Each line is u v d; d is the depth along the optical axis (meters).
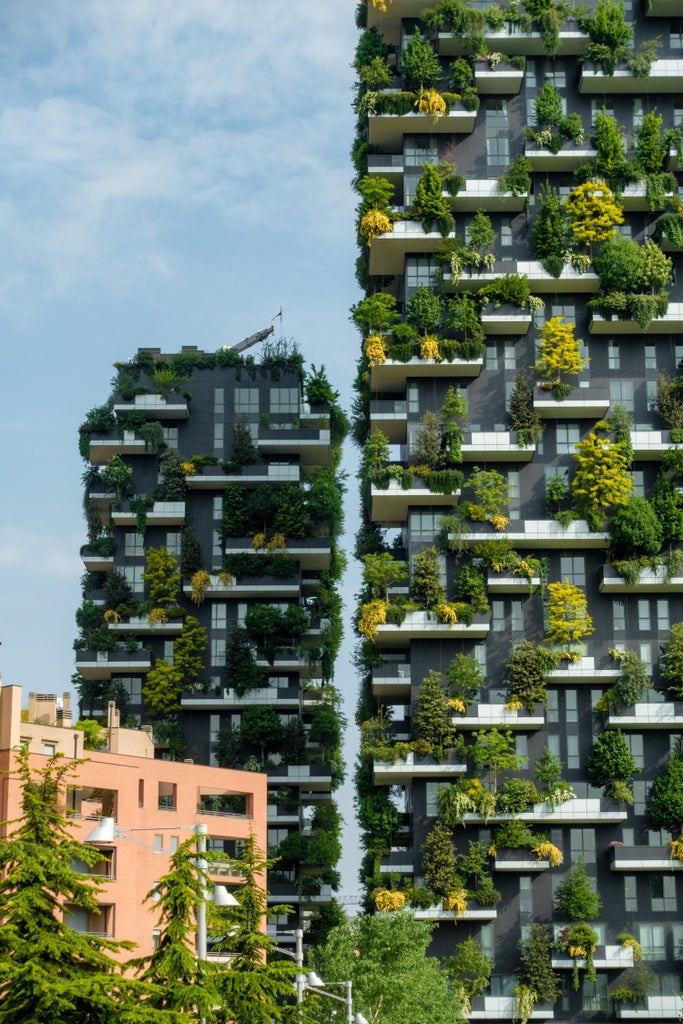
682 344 132.50
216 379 153.50
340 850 139.75
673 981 121.00
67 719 109.38
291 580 146.38
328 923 138.25
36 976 54.09
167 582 147.00
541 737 124.88
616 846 121.44
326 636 146.88
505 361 131.62
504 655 126.50
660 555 128.25
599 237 131.25
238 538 147.25
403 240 130.88
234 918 65.06
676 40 136.00
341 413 152.75
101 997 54.72
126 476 149.75
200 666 144.50
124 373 153.38
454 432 127.44
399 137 135.25
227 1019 61.69
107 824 61.50
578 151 132.50
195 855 62.47
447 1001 107.31
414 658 126.38
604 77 133.38
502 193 131.25
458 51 135.25
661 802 121.88
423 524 128.88
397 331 129.50
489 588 126.56
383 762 122.31
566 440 130.50
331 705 146.12
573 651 124.81
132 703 146.62
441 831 120.69
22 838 59.78
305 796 146.12
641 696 123.38
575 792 123.62
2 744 97.88
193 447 152.12
